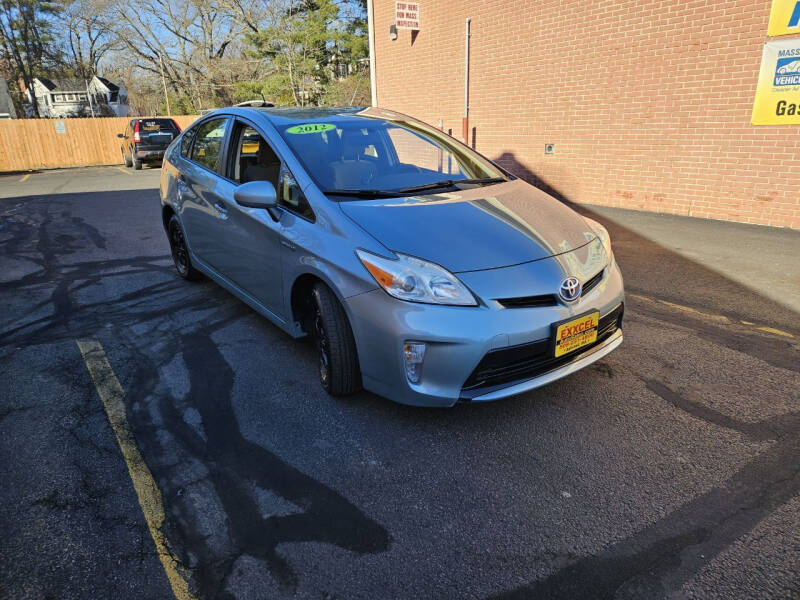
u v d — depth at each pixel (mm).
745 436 2760
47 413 3094
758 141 7105
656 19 7781
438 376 2609
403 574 1996
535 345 2656
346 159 3518
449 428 2887
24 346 3990
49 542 2170
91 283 5449
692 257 5926
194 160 4664
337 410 3078
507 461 2617
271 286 3547
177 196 4871
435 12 11641
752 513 2242
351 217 2959
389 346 2668
